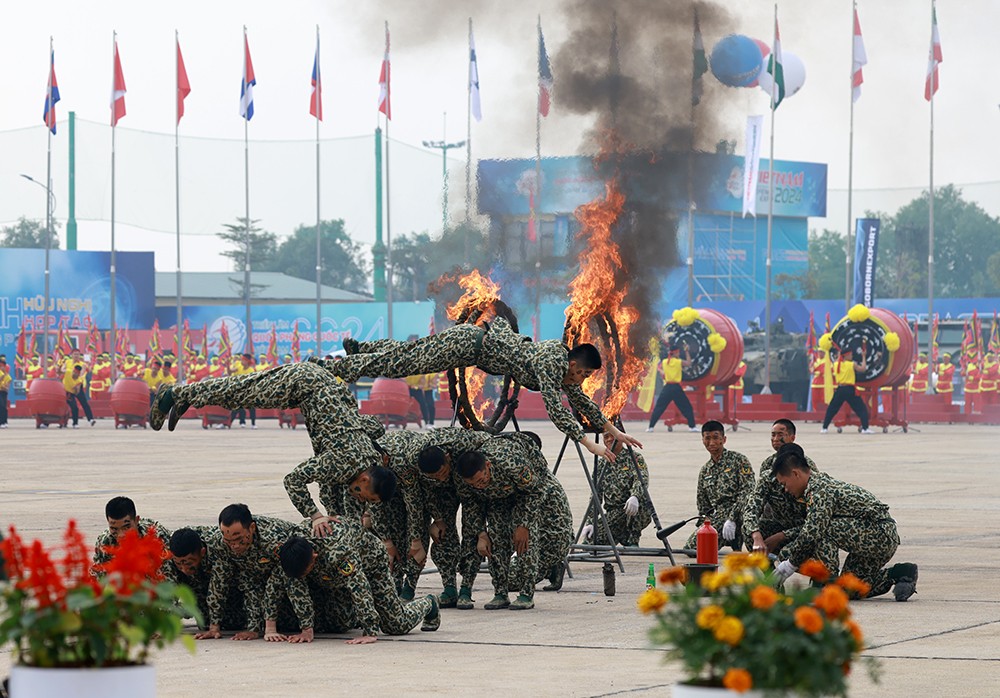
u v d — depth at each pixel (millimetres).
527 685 12586
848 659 7621
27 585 7742
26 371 86750
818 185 118750
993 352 81312
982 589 19172
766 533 19047
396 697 12016
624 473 22375
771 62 76375
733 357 69500
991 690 12203
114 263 84688
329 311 95250
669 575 8242
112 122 83500
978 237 151000
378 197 107062
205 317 98375
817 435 65125
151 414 17734
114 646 7848
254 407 17281
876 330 66625
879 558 18000
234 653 14539
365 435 16734
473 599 19047
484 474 17250
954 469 42188
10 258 96562
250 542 15234
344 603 15820
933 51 80062
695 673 7617
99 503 30469
